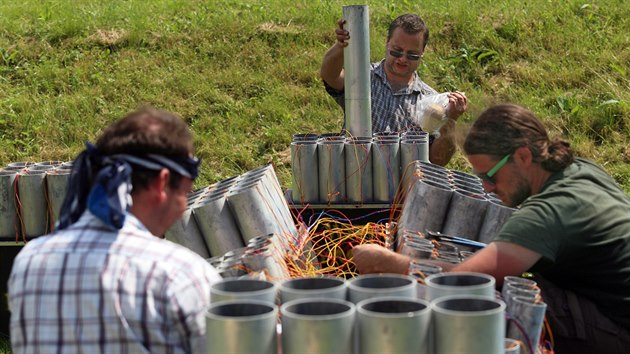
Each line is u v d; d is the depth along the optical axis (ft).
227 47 43.16
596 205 12.54
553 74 40.29
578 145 35.40
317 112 38.32
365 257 12.49
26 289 9.09
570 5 45.73
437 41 42.91
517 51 41.96
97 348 8.82
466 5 45.78
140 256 9.04
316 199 19.60
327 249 17.78
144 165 9.25
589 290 12.89
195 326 9.03
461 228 15.69
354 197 19.30
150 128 9.37
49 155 36.52
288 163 35.37
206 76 41.32
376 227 17.72
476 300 9.35
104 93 40.34
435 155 22.31
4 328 19.19
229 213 16.08
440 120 21.63
